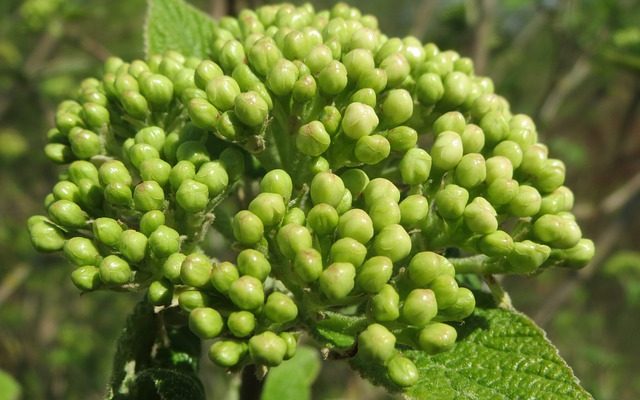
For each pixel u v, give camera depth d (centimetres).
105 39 55
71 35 33
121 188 13
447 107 14
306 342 22
